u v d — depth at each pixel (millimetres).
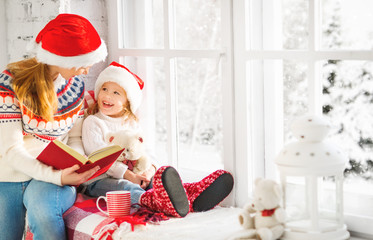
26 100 2074
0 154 2137
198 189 2094
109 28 2656
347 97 1818
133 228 1884
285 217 1651
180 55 2293
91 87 2639
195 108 2504
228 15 2090
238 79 2096
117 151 2051
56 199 2076
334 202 1743
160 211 2037
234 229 1836
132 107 2416
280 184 1701
